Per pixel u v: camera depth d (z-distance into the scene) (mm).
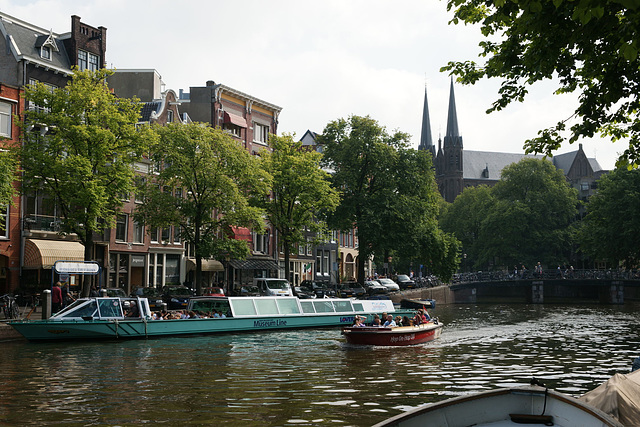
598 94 10188
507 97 10773
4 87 33562
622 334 30172
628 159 11523
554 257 84062
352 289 49219
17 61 35219
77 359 19281
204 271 48688
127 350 21656
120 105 30297
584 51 9094
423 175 51188
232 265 49531
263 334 28016
